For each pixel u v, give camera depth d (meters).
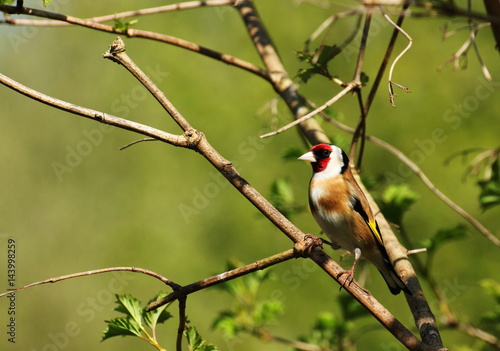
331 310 14.87
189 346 4.14
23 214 17.39
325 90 15.42
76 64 17.17
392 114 15.52
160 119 16.89
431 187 6.49
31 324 16.52
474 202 14.66
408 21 15.71
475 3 14.66
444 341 12.41
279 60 6.73
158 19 16.69
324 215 5.60
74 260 17.19
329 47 5.00
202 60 16.69
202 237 16.66
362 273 7.02
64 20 5.37
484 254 14.34
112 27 5.67
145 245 16.84
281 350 14.84
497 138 15.02
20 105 17.67
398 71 15.49
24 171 17.62
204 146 3.88
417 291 4.25
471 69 15.34
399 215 7.14
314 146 5.81
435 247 6.87
